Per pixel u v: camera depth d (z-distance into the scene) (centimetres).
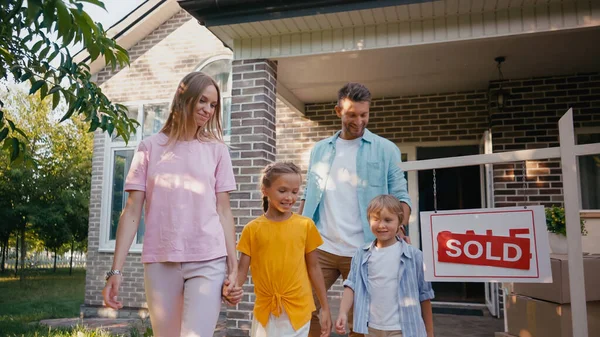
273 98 492
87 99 317
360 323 248
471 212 259
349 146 298
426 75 572
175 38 814
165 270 193
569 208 242
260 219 247
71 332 579
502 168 580
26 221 1589
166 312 193
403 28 439
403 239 266
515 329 339
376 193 282
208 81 207
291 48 470
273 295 231
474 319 548
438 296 690
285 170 236
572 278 239
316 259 249
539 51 493
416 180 659
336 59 503
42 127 1666
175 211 194
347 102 276
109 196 802
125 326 655
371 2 405
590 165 563
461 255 257
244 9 432
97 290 779
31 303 1009
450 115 646
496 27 414
